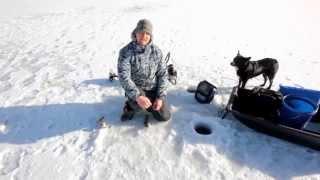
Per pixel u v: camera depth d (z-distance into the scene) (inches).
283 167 113.9
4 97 157.9
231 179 106.7
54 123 136.1
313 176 110.1
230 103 139.0
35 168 107.6
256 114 129.7
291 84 203.3
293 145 126.0
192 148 121.3
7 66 209.2
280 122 126.3
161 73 127.1
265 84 193.8
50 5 585.0
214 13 519.5
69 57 234.4
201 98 155.6
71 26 369.4
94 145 120.5
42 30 345.1
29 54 242.2
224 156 118.1
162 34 337.7
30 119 138.8
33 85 174.6
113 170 108.0
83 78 186.7
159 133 130.3
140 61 117.3
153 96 129.6
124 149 119.2
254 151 121.7
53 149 118.1
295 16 551.5
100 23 391.9
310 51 314.2
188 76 197.6
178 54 260.2
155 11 506.6
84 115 142.7
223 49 291.7
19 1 624.4
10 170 106.2
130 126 134.0
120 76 116.5
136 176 105.9
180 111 148.3
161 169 109.5
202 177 106.8
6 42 286.8
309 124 137.6
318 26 467.5
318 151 122.5
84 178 104.0
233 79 197.5
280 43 340.5
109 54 247.3
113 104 153.5
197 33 355.3
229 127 136.0
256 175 109.4
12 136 126.1
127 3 610.2
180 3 613.0
